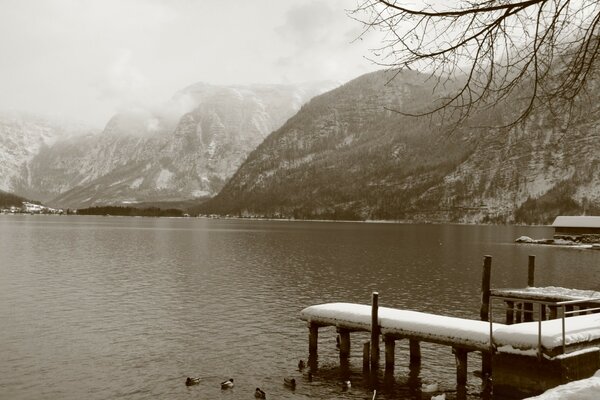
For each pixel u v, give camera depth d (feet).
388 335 93.45
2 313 148.05
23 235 544.21
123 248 387.14
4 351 110.83
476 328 83.46
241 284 204.95
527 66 24.66
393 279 220.43
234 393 88.48
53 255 325.62
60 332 126.62
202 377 95.76
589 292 109.40
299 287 197.47
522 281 214.48
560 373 62.18
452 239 528.63
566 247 419.74
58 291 185.98
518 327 68.44
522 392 65.46
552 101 24.81
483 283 111.55
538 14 24.16
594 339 66.74
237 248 393.09
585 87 23.94
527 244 455.22
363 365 98.68
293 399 86.02
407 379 94.94
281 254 342.85
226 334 125.49
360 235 606.55
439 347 115.75
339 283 208.23
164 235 578.25
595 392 33.17
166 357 107.34
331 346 115.55
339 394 88.22
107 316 144.87
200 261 293.64
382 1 24.43
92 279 217.36
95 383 92.27
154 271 246.47
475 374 97.40
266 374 97.81
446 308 156.66
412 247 411.95
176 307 157.79
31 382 92.53
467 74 25.54
